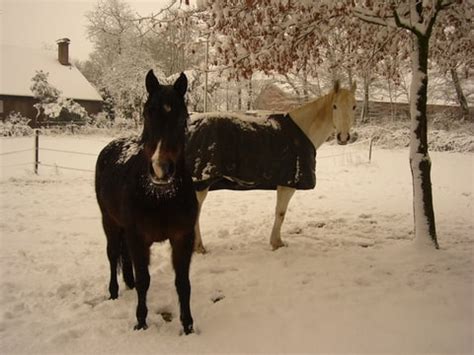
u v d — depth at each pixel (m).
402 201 9.64
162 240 3.59
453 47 6.70
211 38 5.70
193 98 26.50
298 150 5.64
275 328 3.64
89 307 4.05
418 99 5.62
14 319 3.76
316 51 6.34
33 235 6.49
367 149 22.06
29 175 11.93
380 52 7.04
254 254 5.71
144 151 3.44
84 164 14.62
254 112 5.86
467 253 5.66
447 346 3.25
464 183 12.22
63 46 40.00
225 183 5.76
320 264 5.28
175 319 3.87
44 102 30.92
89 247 5.95
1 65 35.94
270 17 5.10
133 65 32.03
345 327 3.62
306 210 8.70
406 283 4.61
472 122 25.59
